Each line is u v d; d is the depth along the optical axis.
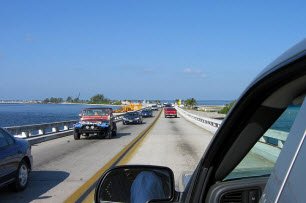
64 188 10.91
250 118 2.58
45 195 10.09
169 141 25.03
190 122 54.84
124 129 39.12
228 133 2.70
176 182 10.12
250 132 2.67
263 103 2.45
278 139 4.18
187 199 2.98
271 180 1.98
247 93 2.39
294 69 2.00
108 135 27.48
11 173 9.98
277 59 2.11
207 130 36.72
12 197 9.89
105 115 27.84
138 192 3.34
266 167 4.18
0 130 10.10
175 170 13.47
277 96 2.36
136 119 49.19
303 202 1.64
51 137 27.70
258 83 2.26
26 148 10.95
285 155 1.88
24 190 10.70
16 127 23.33
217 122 31.70
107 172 3.71
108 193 3.65
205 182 2.95
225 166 2.88
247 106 2.50
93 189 10.72
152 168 3.68
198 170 2.96
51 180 12.08
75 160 16.45
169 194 3.45
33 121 55.47
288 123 2.52
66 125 34.12
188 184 3.11
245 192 2.99
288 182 1.79
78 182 11.74
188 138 27.41
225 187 2.94
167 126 44.38
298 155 1.78
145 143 23.73
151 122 55.09
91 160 16.44
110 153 18.84
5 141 10.05
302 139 1.78
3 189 10.52
